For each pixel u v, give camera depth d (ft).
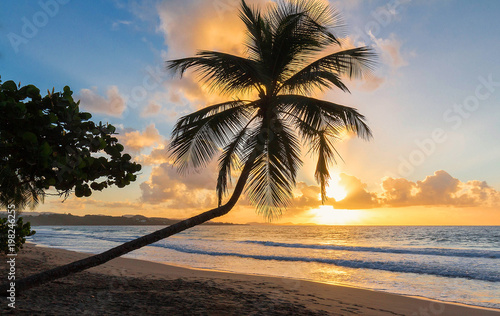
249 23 26.45
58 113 10.77
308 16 24.50
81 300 17.38
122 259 51.16
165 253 71.20
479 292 32.42
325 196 26.84
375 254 72.18
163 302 18.57
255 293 24.26
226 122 25.36
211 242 112.47
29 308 14.53
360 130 24.23
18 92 10.53
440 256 68.08
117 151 12.28
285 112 24.94
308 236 179.11
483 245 112.78
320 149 26.76
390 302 25.63
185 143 24.66
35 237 137.69
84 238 131.03
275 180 23.31
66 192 12.23
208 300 20.04
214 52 23.61
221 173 26.89
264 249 84.69
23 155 10.15
